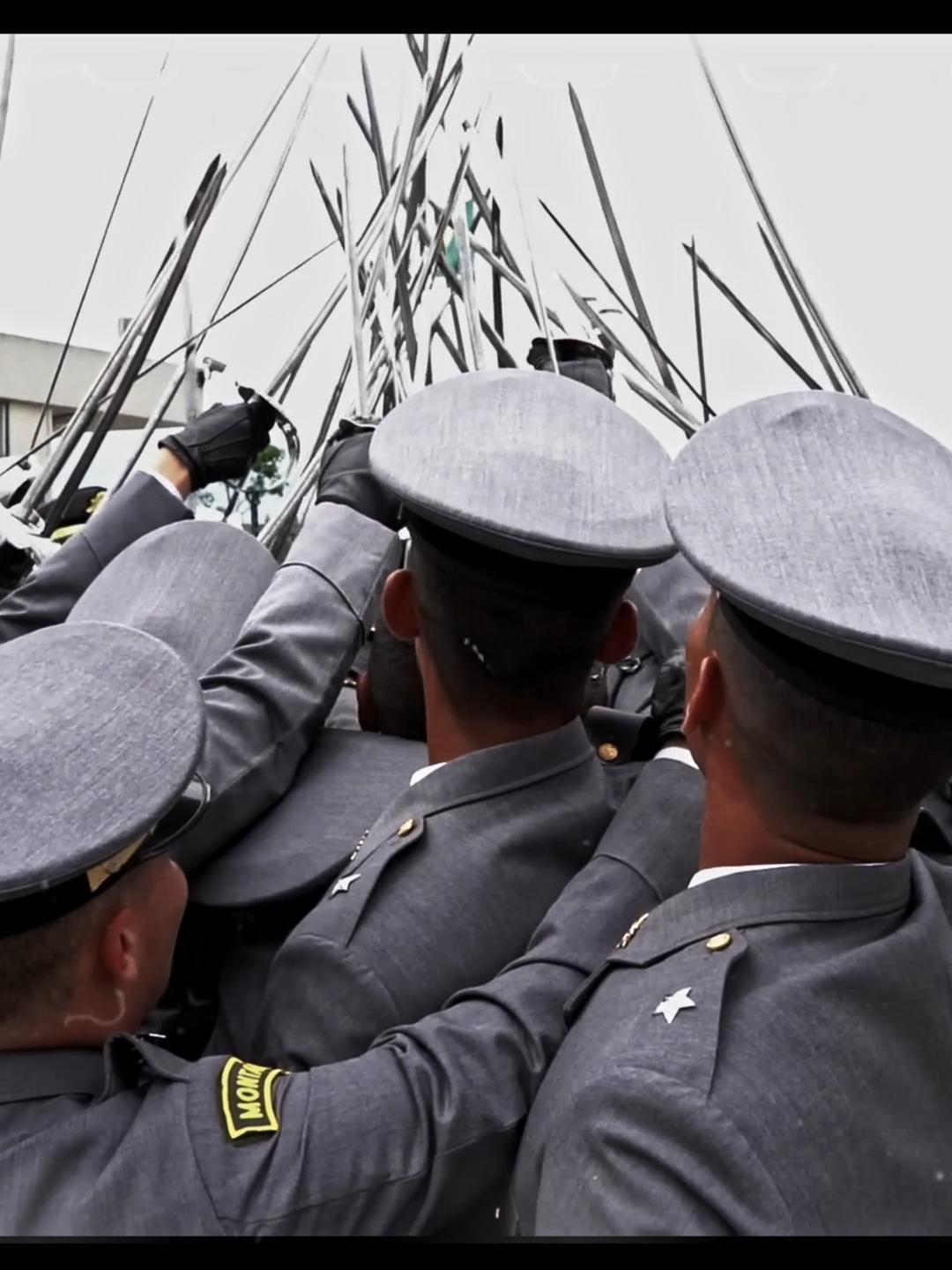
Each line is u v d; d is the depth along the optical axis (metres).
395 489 1.30
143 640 1.23
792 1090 0.97
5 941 1.07
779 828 1.08
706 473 1.11
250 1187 1.06
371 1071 1.15
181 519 1.99
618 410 1.43
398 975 1.26
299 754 1.55
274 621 1.58
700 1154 0.93
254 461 2.08
